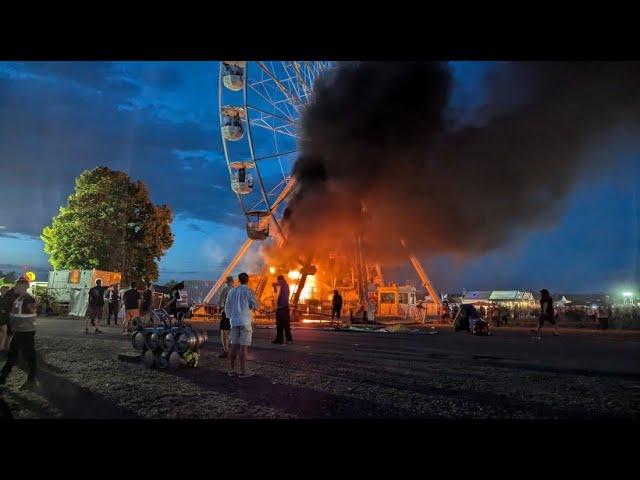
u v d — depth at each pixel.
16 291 6.71
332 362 9.75
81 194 36.03
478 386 7.26
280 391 6.67
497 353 12.05
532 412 5.62
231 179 30.56
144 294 16.55
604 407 5.91
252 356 10.55
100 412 5.39
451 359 10.62
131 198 37.91
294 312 30.78
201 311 33.22
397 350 12.50
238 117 30.22
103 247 35.75
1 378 6.54
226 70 29.11
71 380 7.28
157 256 40.09
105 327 18.70
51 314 27.14
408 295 35.97
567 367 9.44
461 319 21.50
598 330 25.28
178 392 6.50
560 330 24.83
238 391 6.63
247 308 7.97
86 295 26.39
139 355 9.30
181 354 8.46
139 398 6.09
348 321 29.44
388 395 6.51
